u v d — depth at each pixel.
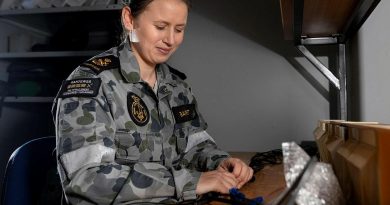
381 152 0.38
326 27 1.43
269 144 1.95
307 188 0.41
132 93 1.03
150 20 0.96
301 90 1.90
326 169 0.46
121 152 0.95
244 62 1.98
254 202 0.70
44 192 0.99
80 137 0.81
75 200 0.76
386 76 1.35
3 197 0.91
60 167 0.80
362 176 0.42
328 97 1.86
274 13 1.93
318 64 1.63
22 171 0.94
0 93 1.90
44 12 1.80
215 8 2.01
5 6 1.85
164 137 1.09
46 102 1.91
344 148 0.53
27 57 1.87
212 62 2.02
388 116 1.35
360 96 1.46
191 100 1.29
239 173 0.90
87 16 1.89
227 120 2.01
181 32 1.01
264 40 1.95
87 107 0.86
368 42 1.38
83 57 1.85
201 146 1.19
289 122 1.92
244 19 1.97
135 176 0.77
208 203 0.74
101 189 0.74
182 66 2.05
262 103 1.96
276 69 1.93
